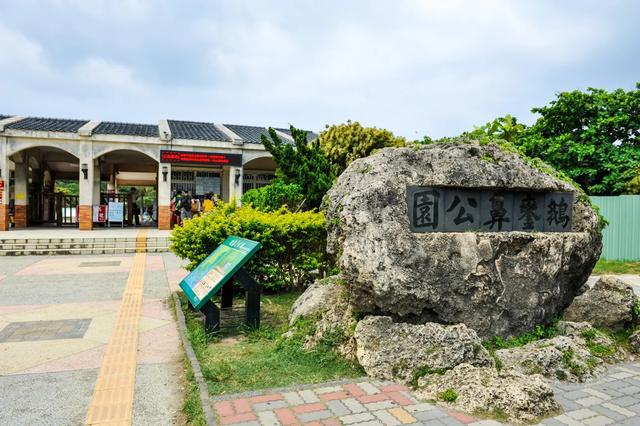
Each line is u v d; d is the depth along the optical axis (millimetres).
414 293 4684
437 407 3795
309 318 5527
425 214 5148
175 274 10758
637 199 14125
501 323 5211
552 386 4332
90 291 8617
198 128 24969
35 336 5738
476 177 5359
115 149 19938
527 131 19828
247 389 4098
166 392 4145
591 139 18312
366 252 4699
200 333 5684
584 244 5824
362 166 5457
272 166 24750
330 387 4148
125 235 17406
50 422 3557
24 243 15000
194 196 23141
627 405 3928
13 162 21797
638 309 5797
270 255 8047
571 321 5859
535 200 5793
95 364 4805
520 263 5359
